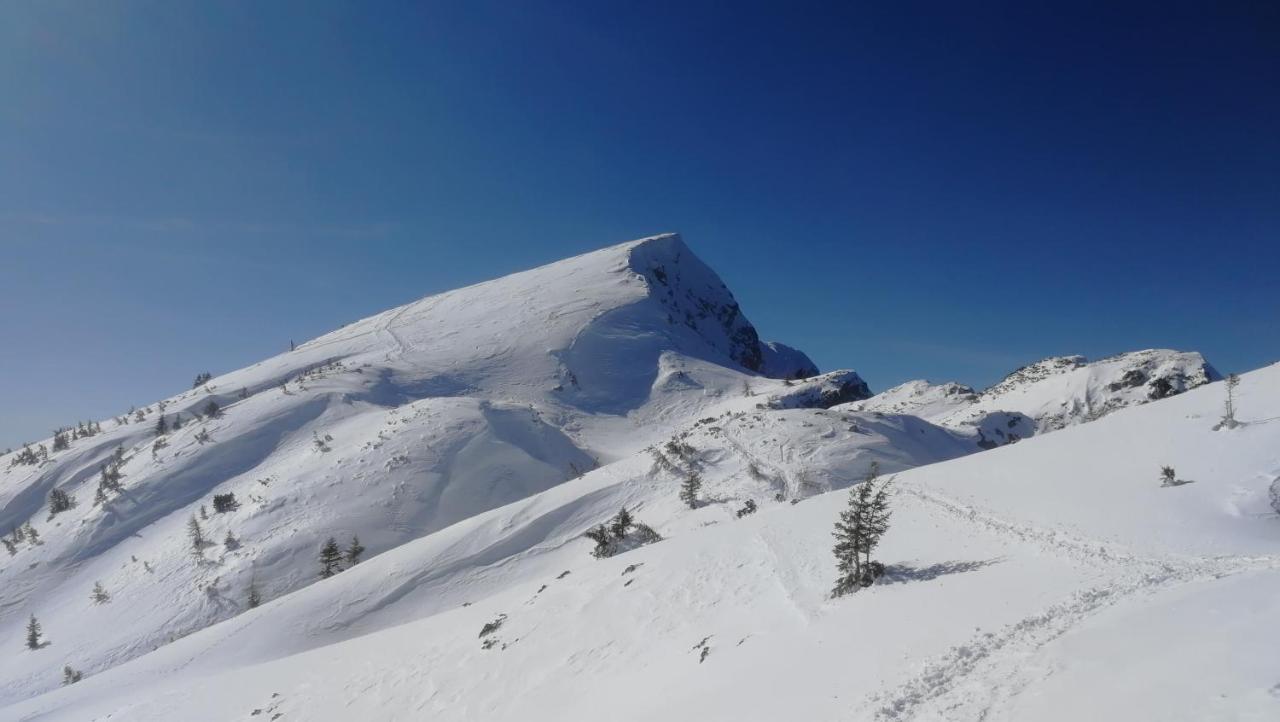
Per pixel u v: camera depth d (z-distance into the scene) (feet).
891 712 48.75
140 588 290.76
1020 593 69.31
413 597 205.36
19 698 231.30
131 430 500.33
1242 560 69.00
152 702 153.69
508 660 111.86
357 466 360.28
